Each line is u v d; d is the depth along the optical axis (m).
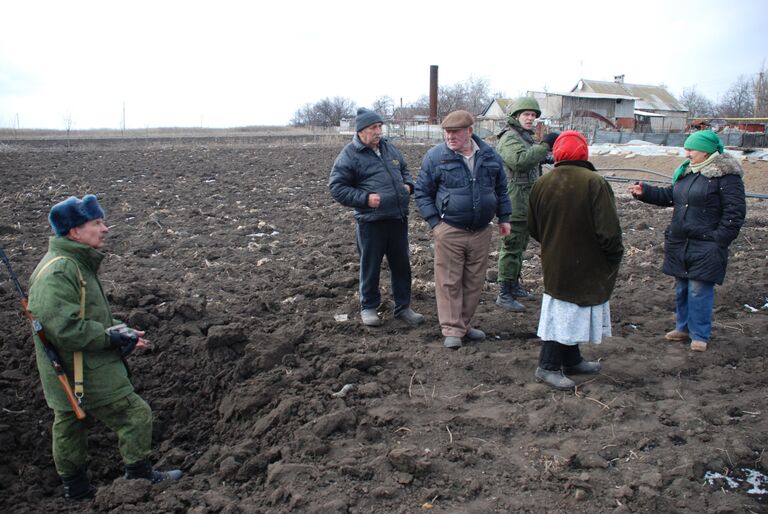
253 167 22.50
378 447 4.09
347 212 12.94
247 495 3.79
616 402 4.62
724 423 4.38
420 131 49.91
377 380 5.09
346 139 43.47
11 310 6.63
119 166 22.69
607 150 24.52
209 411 4.94
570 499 3.53
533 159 6.20
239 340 5.42
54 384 3.69
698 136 5.40
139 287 6.52
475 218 5.45
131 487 3.77
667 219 11.96
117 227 11.37
